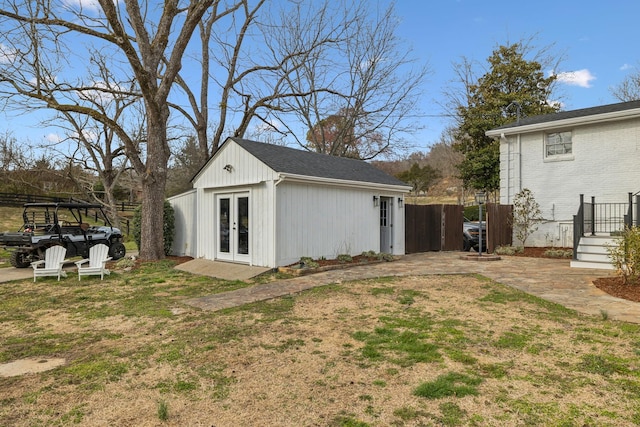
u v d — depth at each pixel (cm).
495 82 2302
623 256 704
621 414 279
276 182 931
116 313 599
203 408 302
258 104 1894
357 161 1425
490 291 694
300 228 997
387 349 420
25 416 295
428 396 312
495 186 2150
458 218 1472
